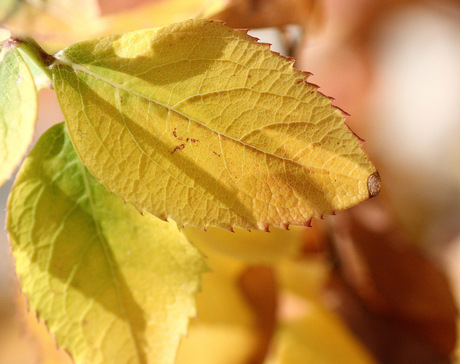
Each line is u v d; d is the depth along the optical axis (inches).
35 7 7.7
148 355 7.4
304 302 9.7
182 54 6.9
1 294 11.8
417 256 9.9
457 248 14.1
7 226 7.2
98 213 7.3
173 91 6.8
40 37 7.7
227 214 6.9
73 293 7.3
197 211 6.9
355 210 9.8
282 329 9.5
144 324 7.4
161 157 6.9
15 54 6.9
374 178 6.8
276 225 6.9
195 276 7.4
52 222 7.3
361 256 9.9
